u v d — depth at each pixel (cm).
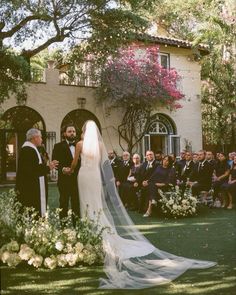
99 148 670
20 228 561
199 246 662
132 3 1661
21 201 645
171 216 984
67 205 796
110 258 559
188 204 979
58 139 1988
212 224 874
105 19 1705
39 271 524
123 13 1684
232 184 1125
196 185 1163
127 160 1248
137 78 1967
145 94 1986
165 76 2061
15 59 1530
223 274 504
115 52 1842
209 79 2536
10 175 1998
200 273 511
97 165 660
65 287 461
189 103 2344
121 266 542
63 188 793
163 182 1034
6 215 570
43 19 1566
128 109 2095
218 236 741
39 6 1541
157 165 1120
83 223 593
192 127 2348
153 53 2036
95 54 1877
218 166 1251
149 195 1027
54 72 1986
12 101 1880
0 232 560
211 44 2361
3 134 1892
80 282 479
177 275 502
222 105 2461
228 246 658
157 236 752
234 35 2208
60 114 1995
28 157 648
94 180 652
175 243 689
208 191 1175
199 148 2369
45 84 1958
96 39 1769
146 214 1013
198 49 2312
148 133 2200
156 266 541
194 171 1204
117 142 2120
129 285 467
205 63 2453
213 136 2641
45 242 546
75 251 548
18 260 532
